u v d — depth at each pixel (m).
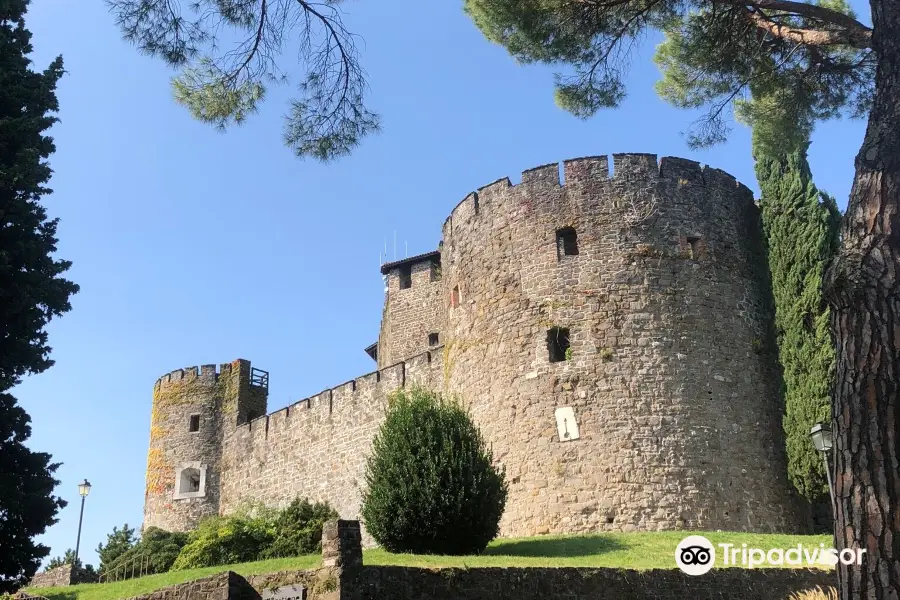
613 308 24.55
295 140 14.07
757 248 26.69
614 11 16.45
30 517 18.72
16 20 22.00
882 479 6.64
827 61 15.16
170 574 20.34
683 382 23.81
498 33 18.22
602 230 25.42
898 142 7.54
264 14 12.66
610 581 16.06
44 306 19.81
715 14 15.12
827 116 16.42
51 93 21.50
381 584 14.46
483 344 26.28
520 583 15.45
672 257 25.11
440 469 19.66
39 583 32.56
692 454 23.06
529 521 23.39
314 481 35.25
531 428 24.20
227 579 15.25
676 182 26.02
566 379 24.19
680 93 18.14
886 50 8.05
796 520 23.70
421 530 19.16
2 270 18.83
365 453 33.34
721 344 24.61
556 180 26.47
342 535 14.62
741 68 15.70
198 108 13.99
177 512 39.91
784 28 14.15
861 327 7.08
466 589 15.03
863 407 6.88
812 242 24.48
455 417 21.02
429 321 40.75
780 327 24.83
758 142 19.34
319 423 36.00
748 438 23.89
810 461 23.09
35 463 19.25
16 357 18.97
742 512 22.89
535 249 25.95
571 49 16.97
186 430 41.53
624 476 22.83
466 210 28.36
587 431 23.52
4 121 20.05
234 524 30.03
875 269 7.13
